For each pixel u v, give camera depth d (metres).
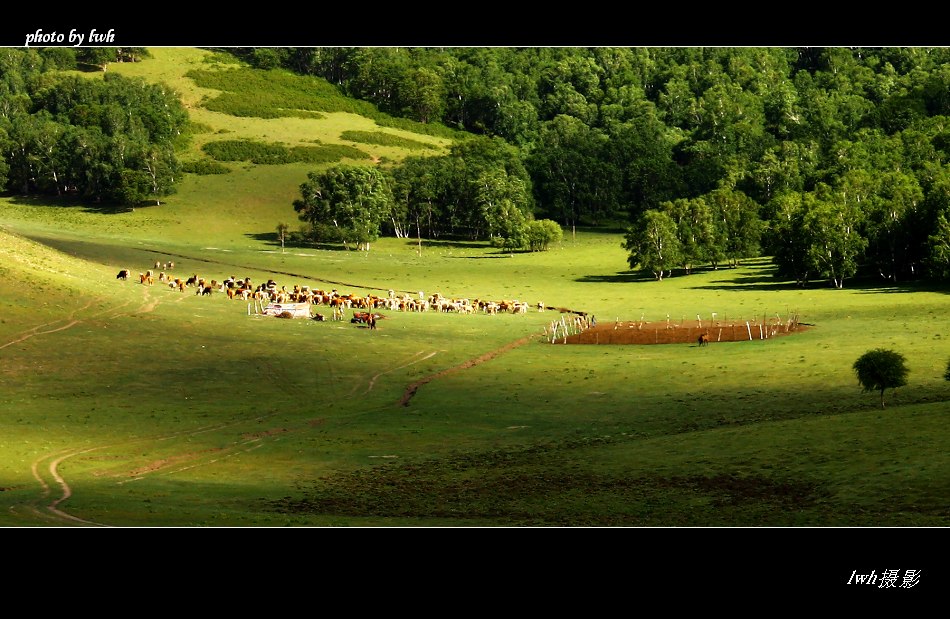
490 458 84.94
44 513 65.62
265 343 127.69
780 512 67.12
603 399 105.12
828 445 78.00
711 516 67.50
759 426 86.75
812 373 107.88
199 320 136.38
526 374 118.19
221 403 104.19
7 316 125.69
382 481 79.06
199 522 66.44
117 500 70.31
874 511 65.19
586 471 78.94
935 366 104.81
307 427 96.94
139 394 105.19
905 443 75.94
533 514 70.31
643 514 69.06
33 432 91.19
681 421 93.81
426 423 97.94
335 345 129.50
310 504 72.44
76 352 116.75
